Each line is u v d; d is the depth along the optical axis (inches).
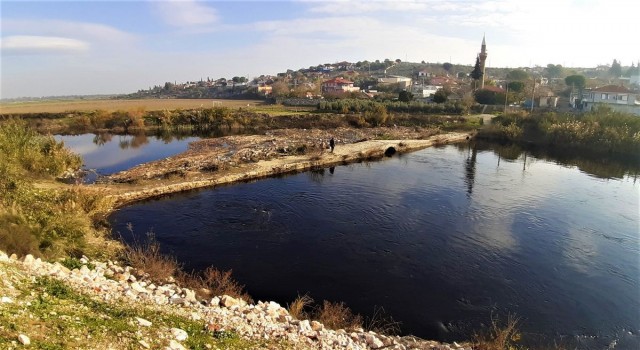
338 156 1649.9
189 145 2084.2
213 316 442.9
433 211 1059.9
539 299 639.1
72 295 382.6
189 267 695.1
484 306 613.6
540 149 2085.4
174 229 876.6
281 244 816.9
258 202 1093.1
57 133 2696.9
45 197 834.2
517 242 866.1
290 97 4852.4
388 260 759.7
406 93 3875.5
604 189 1318.9
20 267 421.1
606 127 2032.5
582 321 581.6
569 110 3144.7
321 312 558.6
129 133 2746.1
